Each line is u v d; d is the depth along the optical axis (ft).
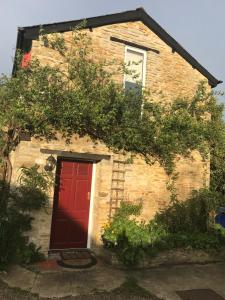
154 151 30.32
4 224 23.32
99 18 29.68
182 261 27.66
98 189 28.45
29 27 26.86
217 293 21.77
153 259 26.17
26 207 24.36
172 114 30.01
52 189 25.75
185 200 32.65
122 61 30.96
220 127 32.94
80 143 27.07
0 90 25.12
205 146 32.32
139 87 28.48
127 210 29.17
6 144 25.48
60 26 27.68
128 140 28.07
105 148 28.35
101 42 30.04
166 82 33.45
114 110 26.53
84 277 22.50
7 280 20.93
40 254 24.93
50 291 20.01
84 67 26.27
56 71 25.58
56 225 27.71
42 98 24.64
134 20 32.19
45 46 26.84
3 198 24.54
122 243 25.91
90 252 27.84
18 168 24.62
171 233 29.50
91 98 26.12
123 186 29.37
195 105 31.78
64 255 26.40
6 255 22.50
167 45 33.94
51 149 25.81
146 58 32.58
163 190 31.40
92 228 28.78
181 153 31.32
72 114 25.09
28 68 25.52
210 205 32.89
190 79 35.04
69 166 28.50
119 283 21.95
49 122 25.41
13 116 24.20
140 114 28.30
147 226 29.35
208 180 34.37
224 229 32.65
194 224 32.14
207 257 28.78
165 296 20.66
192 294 21.27
